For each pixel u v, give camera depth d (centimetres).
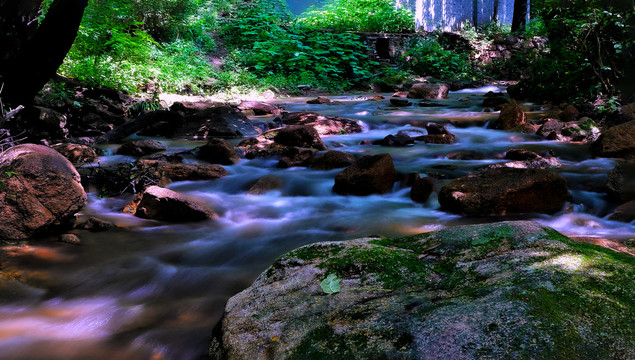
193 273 347
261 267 359
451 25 2269
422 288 220
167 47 1416
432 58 1852
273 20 1886
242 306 237
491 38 2134
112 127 884
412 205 504
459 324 179
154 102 1034
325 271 245
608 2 881
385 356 176
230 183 582
